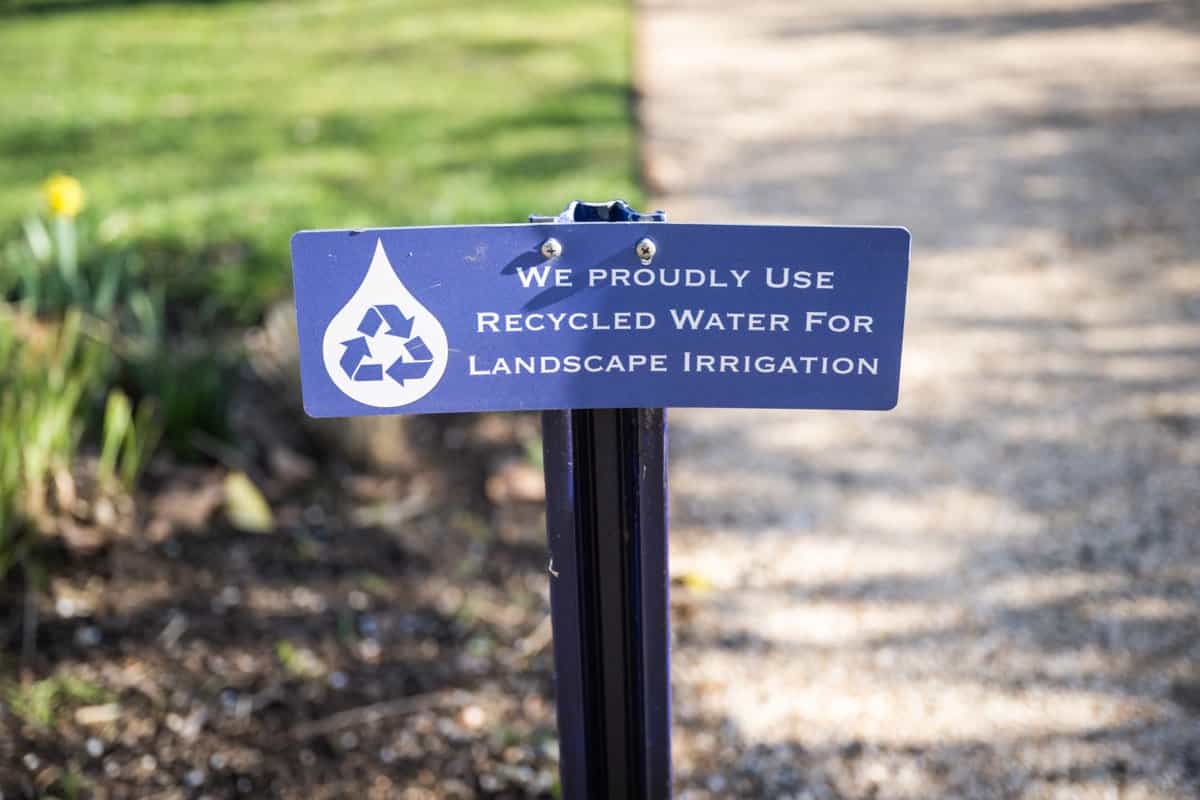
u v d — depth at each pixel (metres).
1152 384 3.34
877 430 3.19
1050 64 6.84
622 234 1.17
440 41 7.35
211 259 3.85
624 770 1.40
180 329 3.35
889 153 5.38
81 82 6.50
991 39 7.49
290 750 2.04
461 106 5.88
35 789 1.90
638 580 1.31
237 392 3.01
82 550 2.44
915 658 2.32
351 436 2.84
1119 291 3.91
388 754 2.04
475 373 1.21
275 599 2.40
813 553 2.67
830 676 2.28
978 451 3.06
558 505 1.29
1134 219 4.49
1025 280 4.01
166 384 2.80
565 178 4.74
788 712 2.19
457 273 1.18
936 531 2.74
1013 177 5.01
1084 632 2.38
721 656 2.34
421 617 2.39
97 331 3.10
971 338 3.64
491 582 2.50
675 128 5.80
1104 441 3.08
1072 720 2.15
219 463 2.79
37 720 2.04
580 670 1.35
